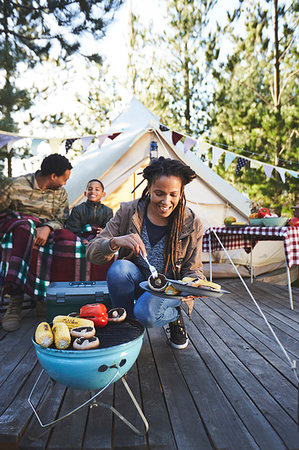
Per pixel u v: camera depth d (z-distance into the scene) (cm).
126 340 117
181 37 945
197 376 165
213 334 227
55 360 109
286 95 737
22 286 234
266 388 153
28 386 155
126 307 180
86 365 107
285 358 187
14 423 123
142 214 172
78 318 127
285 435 119
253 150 745
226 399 143
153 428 123
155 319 165
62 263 266
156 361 182
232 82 809
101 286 213
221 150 350
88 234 310
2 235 247
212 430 121
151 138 452
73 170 510
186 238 172
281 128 705
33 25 662
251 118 762
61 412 133
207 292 124
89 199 322
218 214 459
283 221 311
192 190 454
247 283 414
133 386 155
